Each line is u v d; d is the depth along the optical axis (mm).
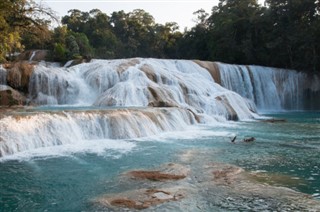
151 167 12391
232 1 66125
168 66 35281
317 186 10453
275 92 41125
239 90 38719
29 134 15039
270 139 18469
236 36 53281
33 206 9008
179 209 8547
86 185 10492
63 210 8719
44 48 53281
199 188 10047
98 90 29531
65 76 30047
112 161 13297
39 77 28797
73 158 13680
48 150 14828
